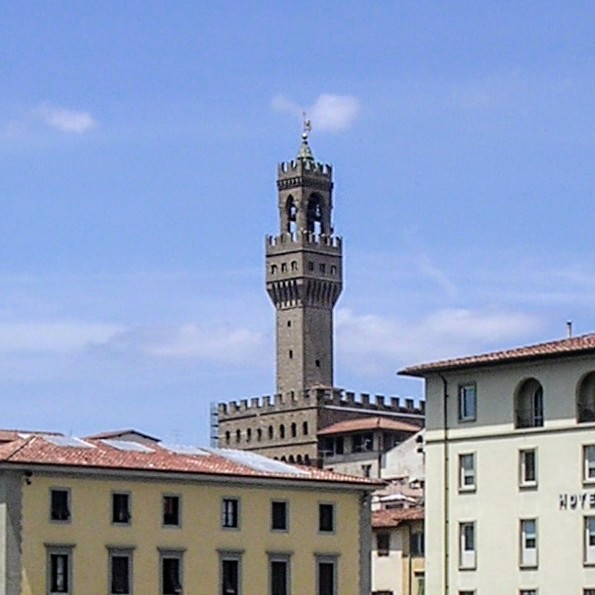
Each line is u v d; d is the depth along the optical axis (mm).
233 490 179375
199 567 176375
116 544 172125
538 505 176750
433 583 183500
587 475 173750
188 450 187250
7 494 167625
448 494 183250
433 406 186000
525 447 178250
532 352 178500
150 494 174875
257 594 179250
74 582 169625
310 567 182500
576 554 173375
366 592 185625
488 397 181750
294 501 182625
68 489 170625
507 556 178125
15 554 167000
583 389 175500
